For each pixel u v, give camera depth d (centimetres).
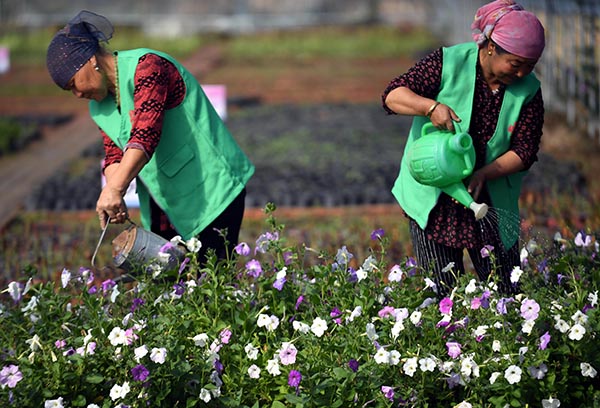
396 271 964
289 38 6581
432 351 873
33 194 2155
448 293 1005
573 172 2194
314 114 3438
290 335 950
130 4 7494
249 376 891
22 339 933
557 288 931
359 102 3769
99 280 1493
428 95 938
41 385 846
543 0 3241
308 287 964
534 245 1038
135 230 995
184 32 6919
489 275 962
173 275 962
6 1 7244
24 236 1847
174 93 1000
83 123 3400
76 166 2597
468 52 931
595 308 900
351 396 834
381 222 1853
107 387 877
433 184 938
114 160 1026
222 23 7369
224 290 934
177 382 859
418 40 6291
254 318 926
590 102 2669
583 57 2809
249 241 1722
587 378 884
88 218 2000
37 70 5194
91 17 976
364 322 909
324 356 866
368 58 5553
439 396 875
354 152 2652
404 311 884
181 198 1021
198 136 1016
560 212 1844
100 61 975
